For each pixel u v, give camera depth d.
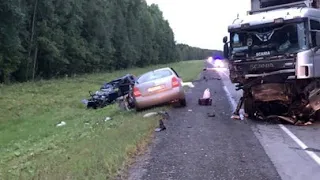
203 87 27.03
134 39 90.75
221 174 7.03
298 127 11.65
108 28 69.50
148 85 15.94
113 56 74.12
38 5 47.88
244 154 8.42
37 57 49.19
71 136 12.52
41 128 16.44
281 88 12.28
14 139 14.47
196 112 15.06
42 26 47.56
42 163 8.10
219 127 11.81
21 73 44.97
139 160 8.07
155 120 12.82
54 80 42.44
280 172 7.10
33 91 30.44
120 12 79.50
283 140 9.79
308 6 13.52
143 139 9.99
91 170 7.07
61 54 52.06
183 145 9.40
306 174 6.97
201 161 7.91
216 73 48.34
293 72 12.02
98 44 66.88
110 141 9.66
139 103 15.91
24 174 7.25
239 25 12.77
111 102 22.69
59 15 52.91
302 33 11.96
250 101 13.15
